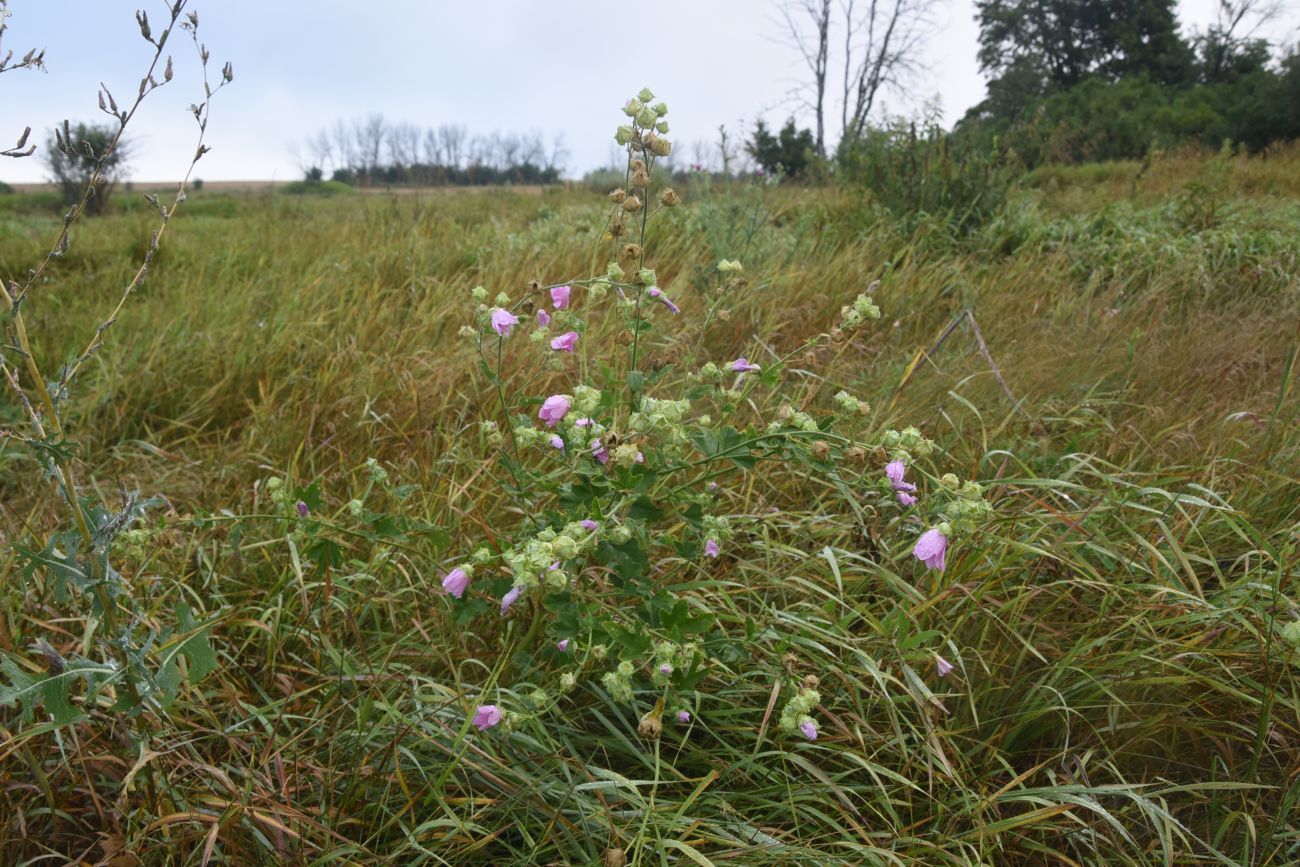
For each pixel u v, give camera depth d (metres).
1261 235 6.15
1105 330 4.05
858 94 22.31
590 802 1.60
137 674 1.43
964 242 6.13
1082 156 18.20
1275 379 3.44
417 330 4.04
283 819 1.55
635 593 1.76
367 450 3.01
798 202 7.33
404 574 2.15
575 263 5.00
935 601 1.86
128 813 1.51
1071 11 39.53
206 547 2.42
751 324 3.93
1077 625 2.06
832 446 1.85
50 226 9.38
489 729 1.74
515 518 2.49
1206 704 1.90
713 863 1.48
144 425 3.37
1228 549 2.35
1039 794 1.62
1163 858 1.62
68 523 2.49
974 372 3.42
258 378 3.63
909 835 1.66
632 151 2.03
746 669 1.94
